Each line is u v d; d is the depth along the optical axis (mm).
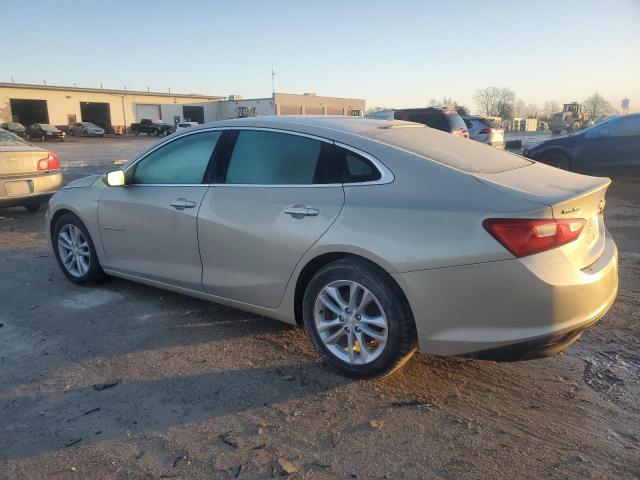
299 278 3471
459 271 2850
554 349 2932
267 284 3625
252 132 3814
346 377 3389
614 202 9844
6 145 8312
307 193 3418
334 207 3270
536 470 2551
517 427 2893
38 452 2689
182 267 4156
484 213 2824
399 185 3135
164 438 2801
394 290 3076
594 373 3463
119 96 60031
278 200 3523
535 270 2740
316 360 3639
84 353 3756
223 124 4016
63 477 2510
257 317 4359
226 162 3891
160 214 4176
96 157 24938
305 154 3521
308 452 2688
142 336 4023
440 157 3287
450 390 3264
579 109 61781
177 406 3094
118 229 4559
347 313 3301
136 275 4578
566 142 12156
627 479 2492
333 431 2855
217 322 4266
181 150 4199
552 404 3113
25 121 54219
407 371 3484
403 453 2678
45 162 8508
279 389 3270
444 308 2924
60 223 5156
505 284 2775
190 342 3920
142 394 3227
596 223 3318
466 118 17344
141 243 4406
